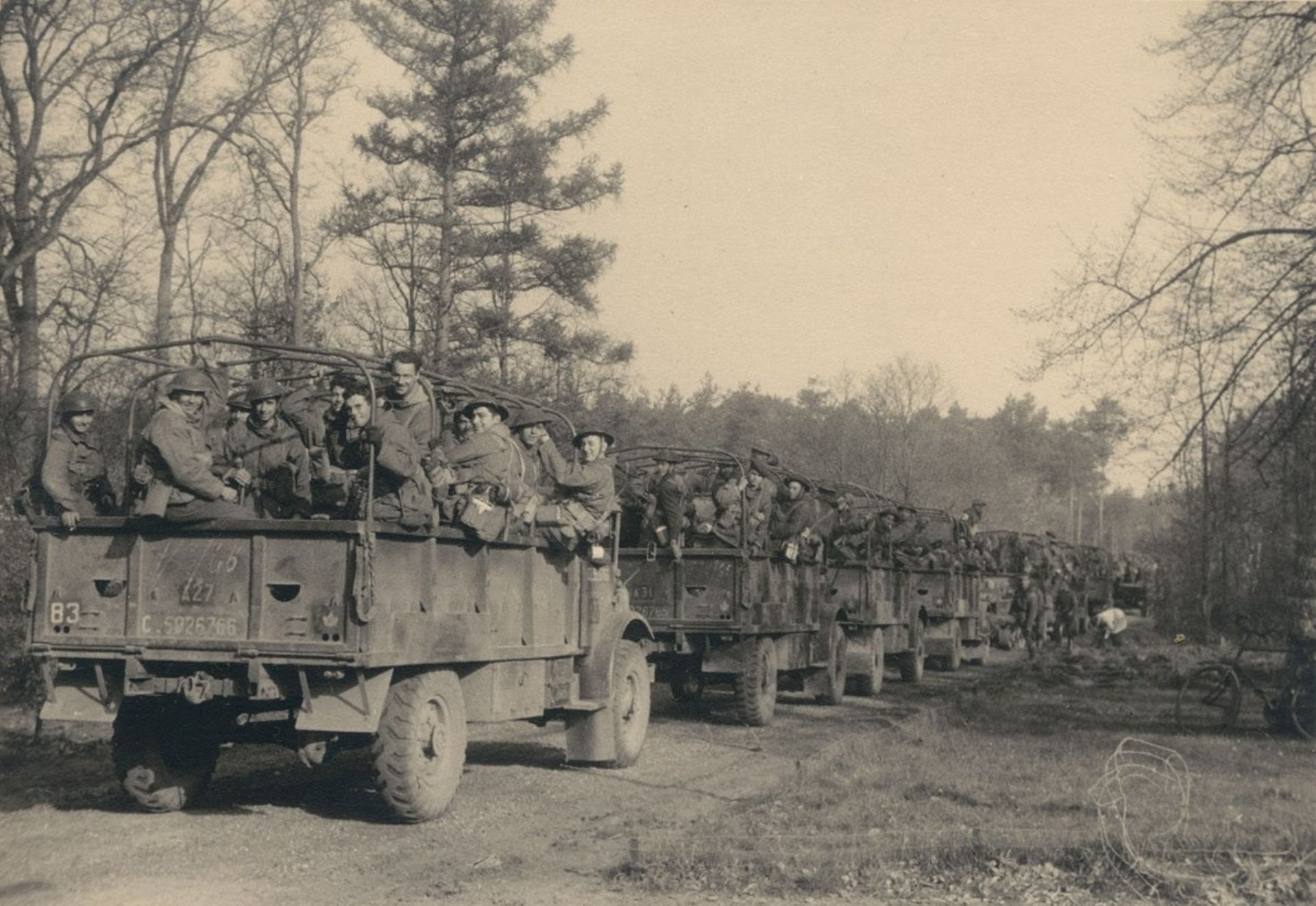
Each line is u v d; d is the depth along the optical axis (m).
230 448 10.53
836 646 18.77
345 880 7.87
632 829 9.43
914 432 56.44
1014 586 33.69
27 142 21.61
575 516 11.82
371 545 8.62
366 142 29.61
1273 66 16.03
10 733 12.89
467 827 9.49
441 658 9.52
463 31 29.36
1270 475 17.39
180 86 23.72
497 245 29.91
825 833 8.93
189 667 9.05
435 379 10.62
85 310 22.44
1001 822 9.25
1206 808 10.16
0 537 15.09
